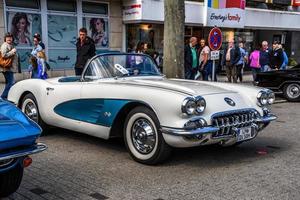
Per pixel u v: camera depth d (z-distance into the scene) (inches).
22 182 181.2
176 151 233.5
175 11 383.9
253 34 881.5
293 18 882.8
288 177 191.5
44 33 579.5
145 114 202.4
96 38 639.8
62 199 161.9
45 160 216.7
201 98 192.9
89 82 237.5
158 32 714.8
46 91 260.8
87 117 233.1
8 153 133.7
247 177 190.5
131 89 209.3
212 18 704.4
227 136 201.8
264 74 494.6
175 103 189.2
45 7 576.7
